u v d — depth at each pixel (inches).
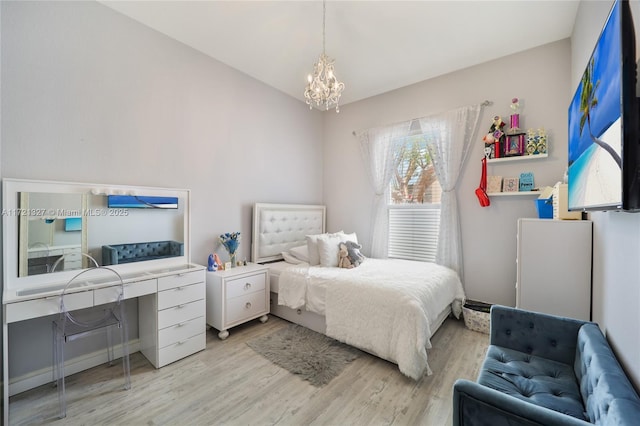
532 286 80.5
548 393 50.1
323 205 174.2
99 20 87.2
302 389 74.7
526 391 51.2
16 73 73.3
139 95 96.3
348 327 92.9
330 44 107.8
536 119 108.1
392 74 130.1
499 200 116.0
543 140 104.4
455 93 127.0
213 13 91.4
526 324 65.7
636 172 34.3
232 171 126.3
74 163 82.7
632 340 42.3
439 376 80.4
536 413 35.6
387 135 147.6
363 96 155.2
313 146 169.9
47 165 78.2
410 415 65.4
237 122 128.0
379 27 97.3
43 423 62.9
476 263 121.4
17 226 72.9
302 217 156.4
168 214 102.3
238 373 81.9
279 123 148.6
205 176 115.8
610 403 34.3
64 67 80.8
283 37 103.7
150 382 77.7
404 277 100.8
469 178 123.0
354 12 90.0
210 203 117.7
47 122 78.1
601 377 39.7
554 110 104.7
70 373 81.6
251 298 112.7
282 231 145.6
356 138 161.3
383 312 85.7
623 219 48.2
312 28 98.4
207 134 116.3
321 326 107.1
